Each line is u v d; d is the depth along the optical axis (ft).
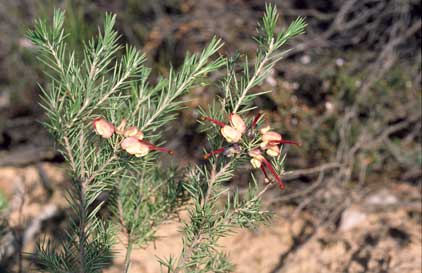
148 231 1.60
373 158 2.98
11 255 2.36
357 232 2.59
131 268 2.38
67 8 3.07
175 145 3.15
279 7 3.75
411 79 3.21
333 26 3.51
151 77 3.30
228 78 1.32
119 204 1.60
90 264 1.38
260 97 3.11
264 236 2.64
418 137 3.18
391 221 2.63
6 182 3.17
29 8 3.74
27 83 3.68
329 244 2.53
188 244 1.38
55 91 1.27
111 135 1.24
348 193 2.82
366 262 2.38
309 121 3.07
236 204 1.33
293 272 2.41
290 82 3.29
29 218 2.73
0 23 3.76
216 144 1.32
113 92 1.30
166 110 1.32
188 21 3.56
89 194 1.39
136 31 3.53
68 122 1.26
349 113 2.97
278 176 1.29
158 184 1.63
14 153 3.54
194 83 1.36
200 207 1.32
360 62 3.34
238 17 3.58
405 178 3.01
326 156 3.02
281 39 1.24
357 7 3.63
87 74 1.28
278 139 1.20
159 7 3.64
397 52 3.42
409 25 3.56
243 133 1.21
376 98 3.10
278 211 2.84
